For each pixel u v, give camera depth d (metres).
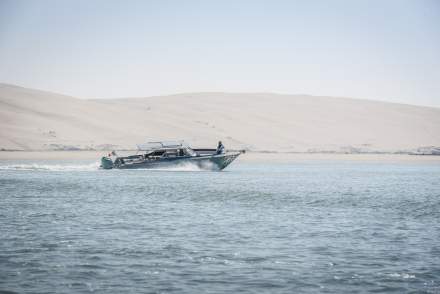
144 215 56.75
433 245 42.59
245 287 32.19
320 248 41.31
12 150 196.12
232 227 49.84
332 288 32.19
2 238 43.78
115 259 37.56
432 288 32.19
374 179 112.25
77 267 35.66
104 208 61.88
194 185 90.88
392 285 32.69
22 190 81.56
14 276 33.78
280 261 37.44
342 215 58.31
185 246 41.56
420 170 152.62
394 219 55.72
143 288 31.86
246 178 109.06
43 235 45.16
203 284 32.59
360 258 38.34
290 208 63.62
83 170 128.50
